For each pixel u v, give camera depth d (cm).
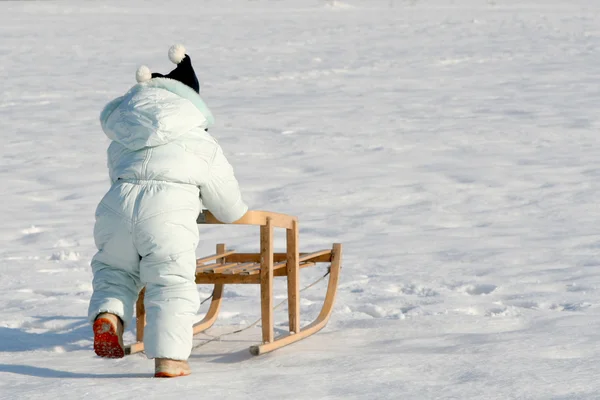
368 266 1220
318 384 622
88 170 2108
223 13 7431
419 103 3106
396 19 6700
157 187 704
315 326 867
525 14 6856
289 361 729
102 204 710
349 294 1058
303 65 4309
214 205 746
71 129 2714
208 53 4803
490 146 2283
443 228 1499
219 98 3341
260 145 2373
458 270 1177
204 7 8031
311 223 1559
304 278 1157
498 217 1570
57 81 3822
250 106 3109
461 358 698
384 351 763
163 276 689
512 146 2277
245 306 1020
